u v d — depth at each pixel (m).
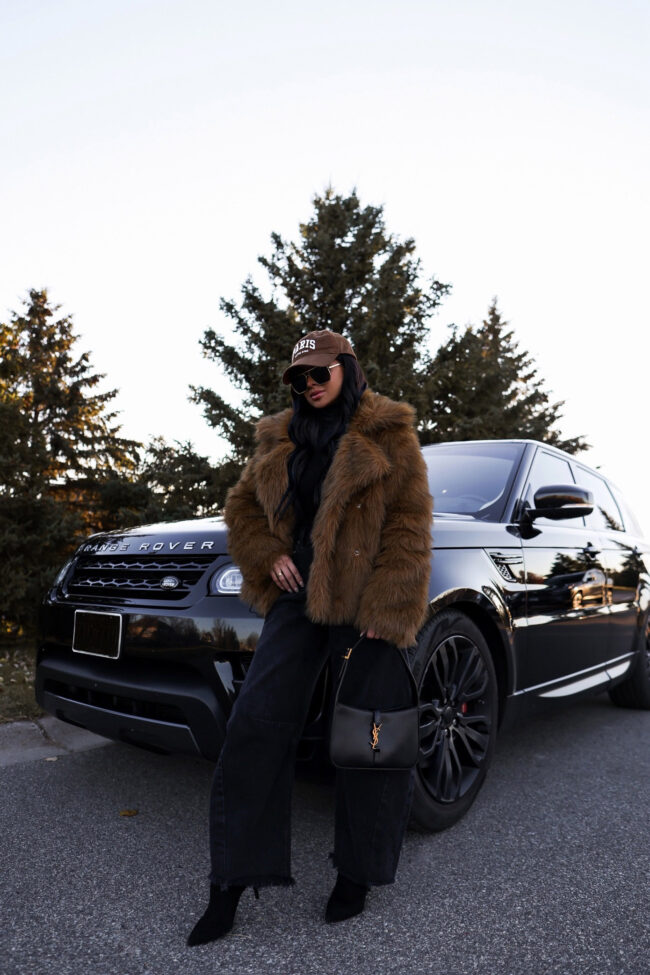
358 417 1.93
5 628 6.47
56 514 6.55
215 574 2.31
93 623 2.52
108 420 18.84
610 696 4.55
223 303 10.43
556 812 2.68
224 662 2.19
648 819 2.62
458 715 2.50
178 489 9.54
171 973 1.62
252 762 1.79
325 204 11.35
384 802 1.87
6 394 7.51
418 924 1.85
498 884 2.08
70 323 19.02
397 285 10.33
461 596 2.46
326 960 1.68
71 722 2.71
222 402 10.09
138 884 2.06
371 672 1.84
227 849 1.76
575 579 3.40
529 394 14.19
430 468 3.37
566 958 1.70
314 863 2.22
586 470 4.14
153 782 2.93
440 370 10.27
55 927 1.81
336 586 1.83
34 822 2.50
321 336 1.97
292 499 1.94
